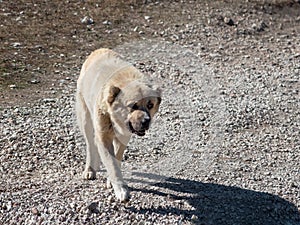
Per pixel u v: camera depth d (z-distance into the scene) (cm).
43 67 1589
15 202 955
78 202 956
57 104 1380
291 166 1159
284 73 1691
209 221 945
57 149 1158
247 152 1204
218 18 2066
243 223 952
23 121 1274
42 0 2036
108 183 1004
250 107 1426
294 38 2009
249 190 1049
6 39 1733
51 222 917
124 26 1920
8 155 1121
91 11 1998
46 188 1003
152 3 2130
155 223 924
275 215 986
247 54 1830
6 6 1958
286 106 1455
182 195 1006
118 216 934
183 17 2050
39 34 1791
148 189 1016
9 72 1535
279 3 2227
